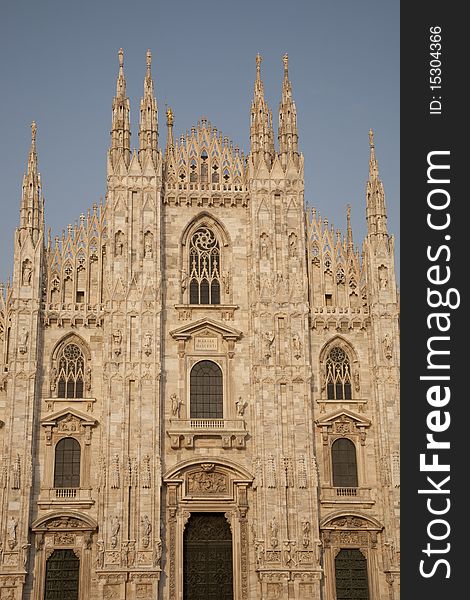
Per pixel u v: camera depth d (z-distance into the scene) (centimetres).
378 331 8306
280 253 8456
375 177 8725
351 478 8106
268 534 7738
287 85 8975
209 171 8750
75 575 7619
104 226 8494
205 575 7812
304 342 8231
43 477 7806
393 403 8138
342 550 7912
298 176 8675
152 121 8656
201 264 8562
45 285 8281
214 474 7962
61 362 8150
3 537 7519
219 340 8325
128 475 7738
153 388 7981
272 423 8012
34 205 8369
